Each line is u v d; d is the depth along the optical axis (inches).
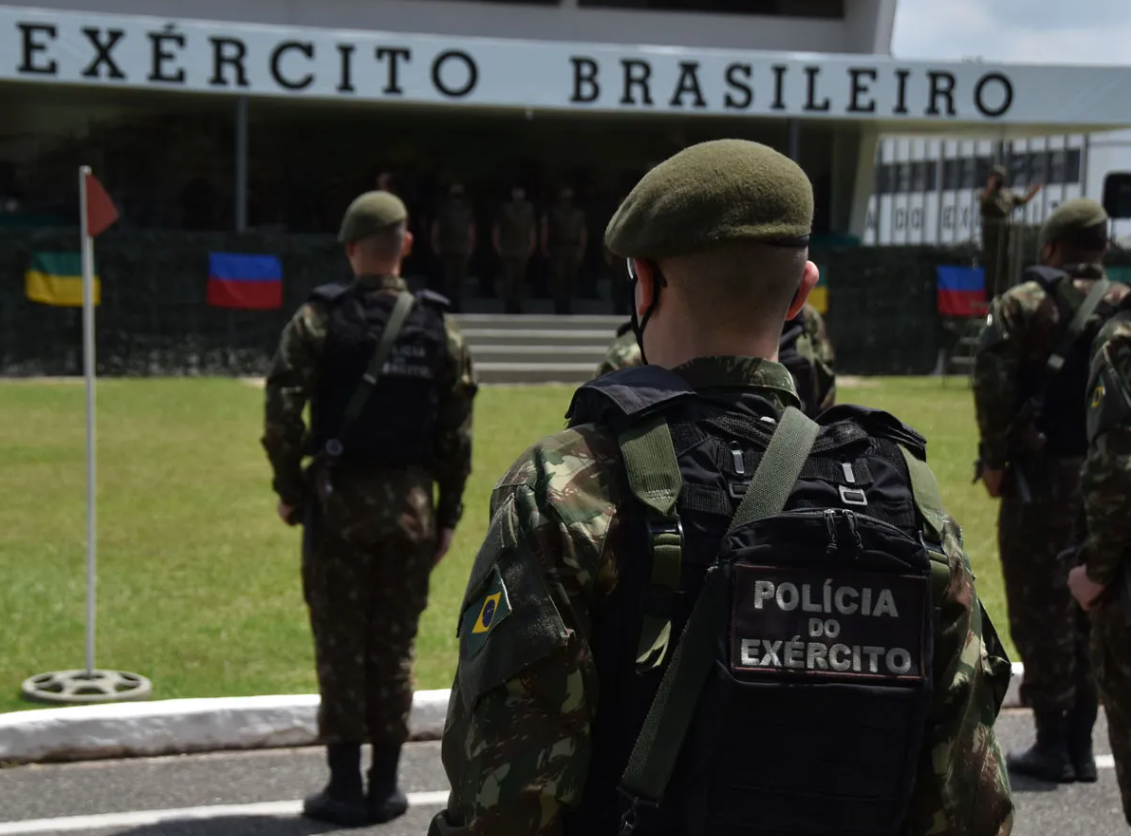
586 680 66.9
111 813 190.4
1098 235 201.6
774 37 1059.3
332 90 839.1
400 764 214.4
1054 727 206.7
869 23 1051.9
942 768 69.9
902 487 72.2
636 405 70.7
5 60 783.1
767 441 71.4
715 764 65.9
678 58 878.4
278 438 179.5
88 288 236.7
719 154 72.3
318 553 182.9
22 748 208.4
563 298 895.1
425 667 253.6
